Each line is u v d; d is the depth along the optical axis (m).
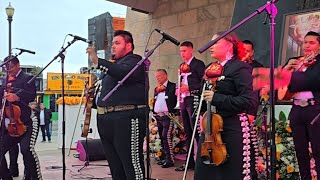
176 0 8.05
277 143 4.32
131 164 3.36
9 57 4.36
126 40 3.51
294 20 5.45
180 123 6.18
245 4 5.98
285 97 3.76
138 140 3.41
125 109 3.37
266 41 5.71
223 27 7.10
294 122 3.71
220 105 2.63
